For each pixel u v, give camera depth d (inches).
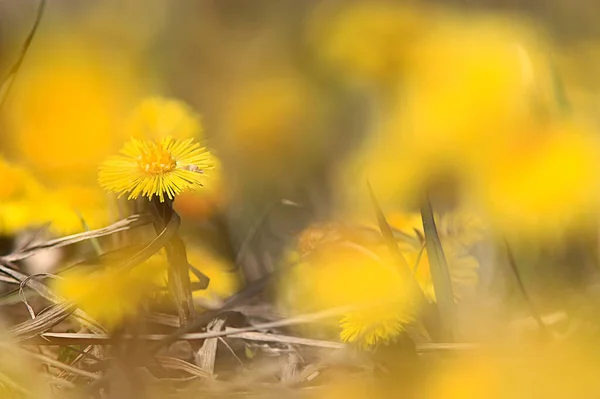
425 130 50.1
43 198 48.3
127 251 46.7
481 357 45.8
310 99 57.2
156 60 63.4
